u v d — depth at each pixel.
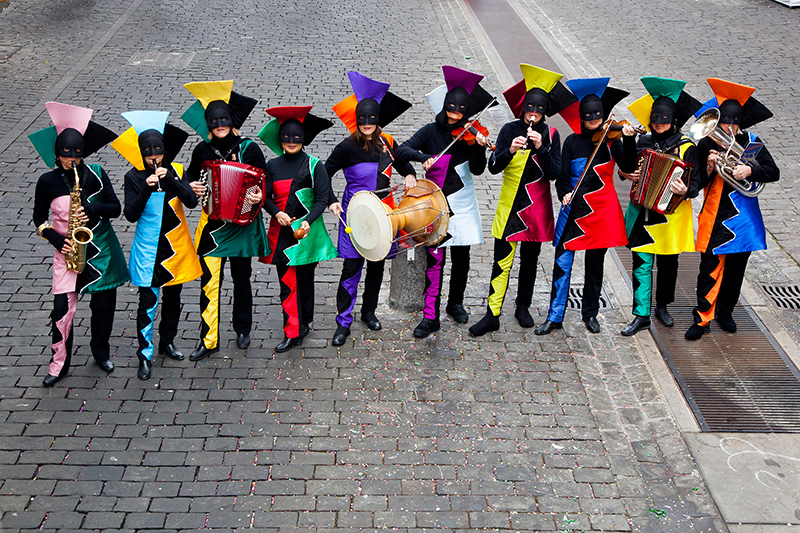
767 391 5.86
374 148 5.88
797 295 7.15
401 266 6.58
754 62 12.84
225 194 5.36
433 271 6.16
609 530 4.57
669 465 5.12
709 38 14.27
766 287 7.28
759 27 14.84
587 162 5.91
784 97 11.33
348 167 5.96
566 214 6.09
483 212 8.48
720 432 5.43
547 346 6.29
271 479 4.82
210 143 5.55
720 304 6.57
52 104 5.08
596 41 14.29
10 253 7.25
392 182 9.16
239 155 5.55
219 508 4.59
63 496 4.61
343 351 6.14
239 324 6.09
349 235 6.00
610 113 5.95
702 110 5.93
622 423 5.48
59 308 5.41
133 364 5.86
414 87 11.75
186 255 5.68
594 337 6.45
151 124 5.42
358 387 5.71
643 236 6.14
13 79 11.54
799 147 9.85
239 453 5.02
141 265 5.54
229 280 7.09
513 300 6.99
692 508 4.77
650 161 5.84
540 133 5.88
